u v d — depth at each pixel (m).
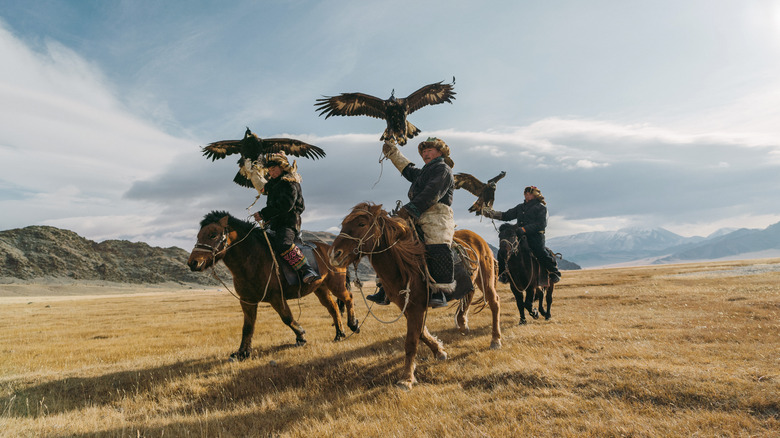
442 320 10.75
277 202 7.70
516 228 9.55
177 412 5.43
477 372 5.71
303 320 13.55
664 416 4.06
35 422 5.08
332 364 6.63
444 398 4.95
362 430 4.29
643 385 4.65
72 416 5.33
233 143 8.60
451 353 6.91
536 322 9.65
